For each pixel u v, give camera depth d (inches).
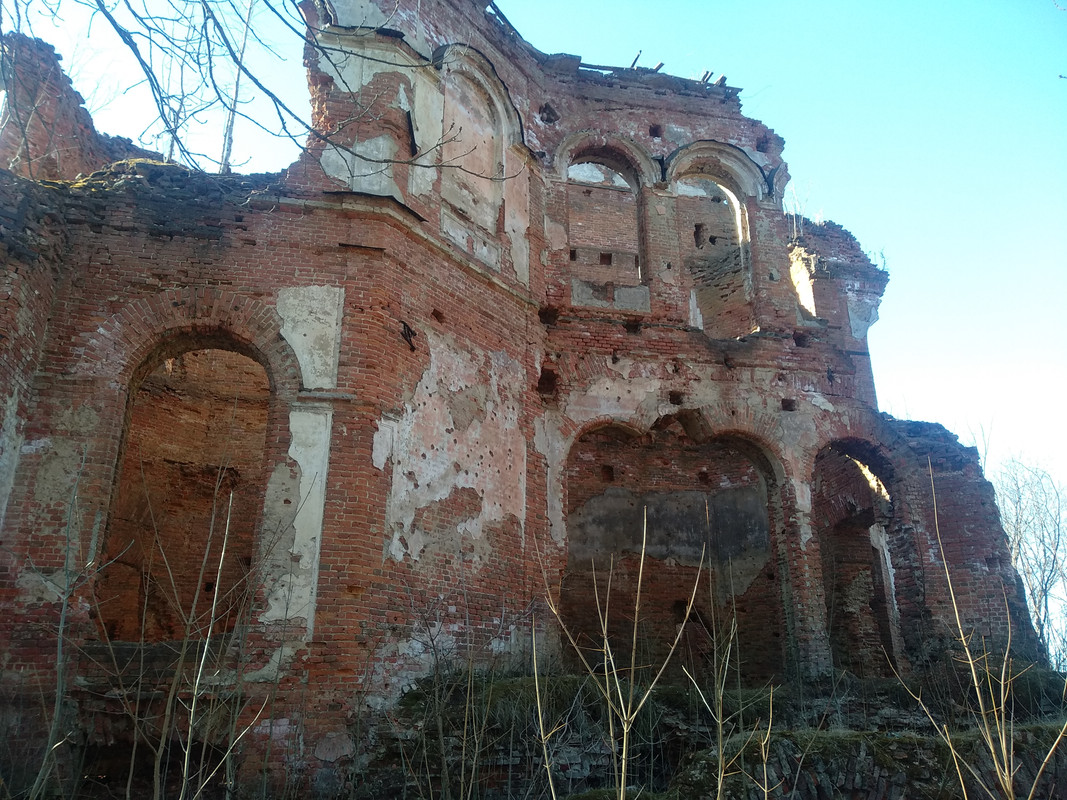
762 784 324.5
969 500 696.4
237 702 277.4
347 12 605.6
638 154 770.2
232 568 693.3
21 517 440.5
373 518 469.1
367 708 428.1
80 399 469.1
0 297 438.0
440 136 618.5
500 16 740.0
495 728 412.8
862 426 716.7
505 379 603.8
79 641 421.1
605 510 845.2
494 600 536.1
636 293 713.0
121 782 420.5
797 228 836.0
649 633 801.6
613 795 333.7
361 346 497.4
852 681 595.2
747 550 833.5
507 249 648.4
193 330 499.5
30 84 604.7
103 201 509.0
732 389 697.6
